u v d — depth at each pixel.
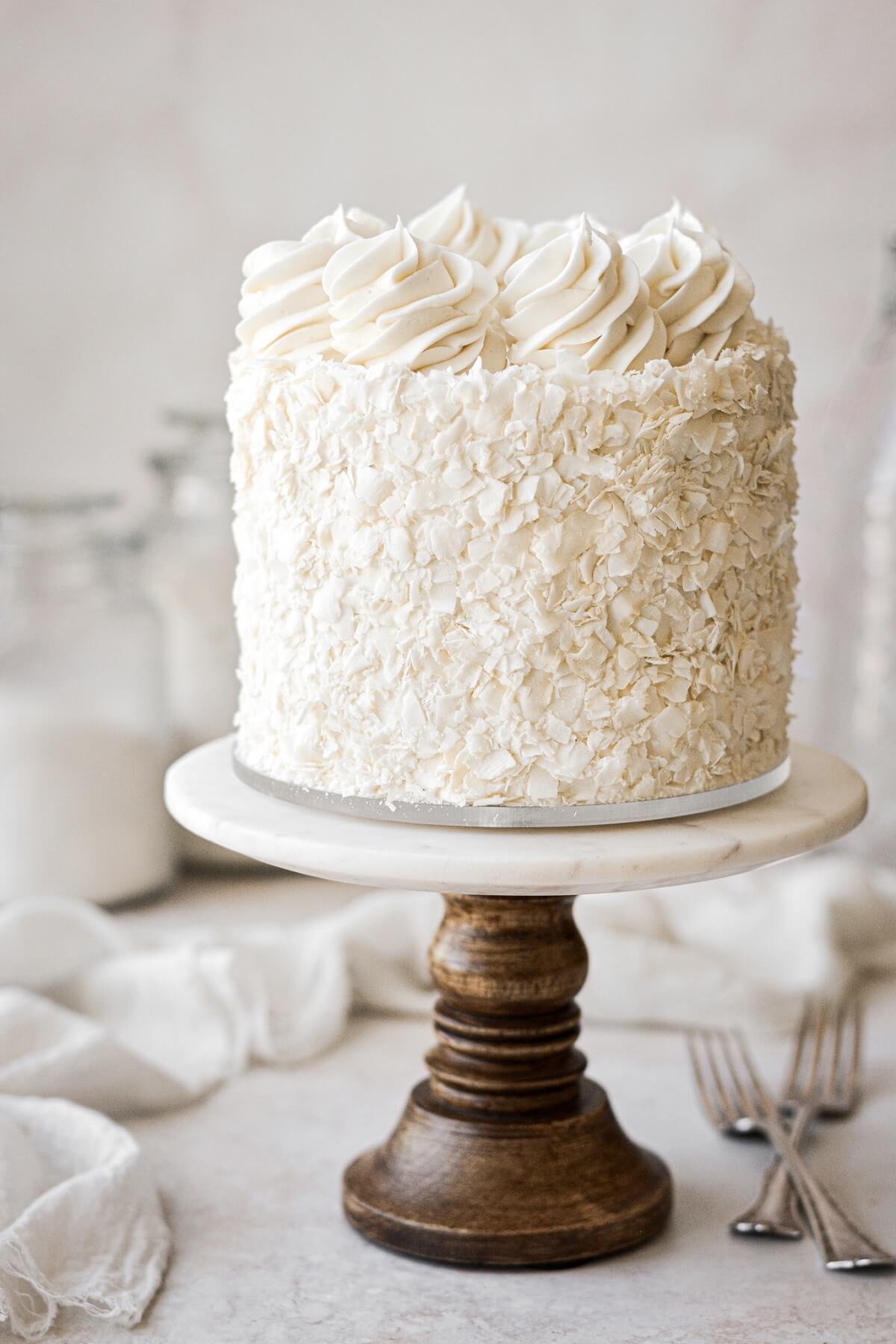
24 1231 0.73
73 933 0.99
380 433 0.71
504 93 1.39
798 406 1.37
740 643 0.74
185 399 1.46
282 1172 0.84
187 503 1.28
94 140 1.43
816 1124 0.88
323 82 1.41
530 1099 0.78
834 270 1.36
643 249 0.75
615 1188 0.78
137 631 1.18
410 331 0.71
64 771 1.13
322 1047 0.96
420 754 0.72
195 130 1.43
